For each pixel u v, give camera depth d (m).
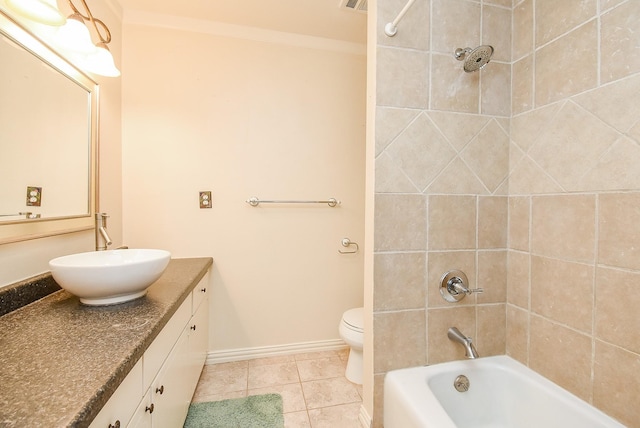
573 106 1.04
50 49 1.15
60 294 1.12
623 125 0.89
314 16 1.80
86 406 0.50
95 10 1.48
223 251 1.92
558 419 1.04
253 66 1.92
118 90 1.71
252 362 1.94
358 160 2.12
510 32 1.29
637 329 0.86
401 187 1.20
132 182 1.78
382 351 1.21
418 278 1.23
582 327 1.01
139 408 0.79
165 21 1.79
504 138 1.30
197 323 1.53
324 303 2.09
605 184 0.94
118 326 0.83
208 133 1.87
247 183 1.93
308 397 1.57
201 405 1.49
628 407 0.88
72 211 1.29
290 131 1.99
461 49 1.20
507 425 1.21
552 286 1.12
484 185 1.29
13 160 0.99
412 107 1.20
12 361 0.64
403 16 1.14
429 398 1.03
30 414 0.48
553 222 1.12
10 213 0.98
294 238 2.02
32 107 1.07
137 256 1.32
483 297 1.31
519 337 1.27
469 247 1.28
